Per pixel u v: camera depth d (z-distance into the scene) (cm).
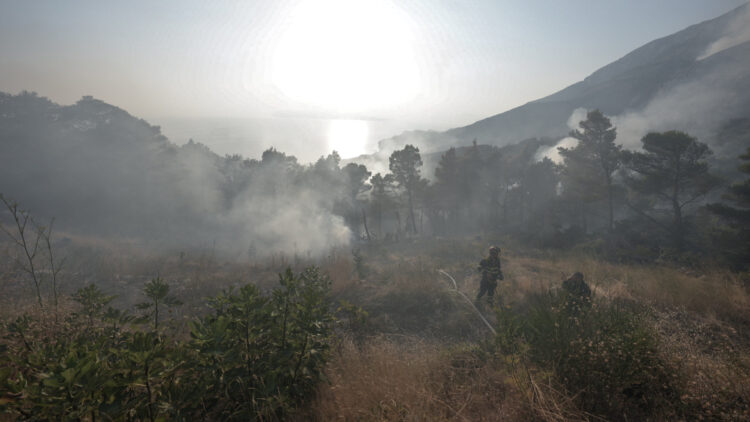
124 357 196
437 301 725
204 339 220
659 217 3042
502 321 386
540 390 277
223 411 228
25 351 238
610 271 1006
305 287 330
